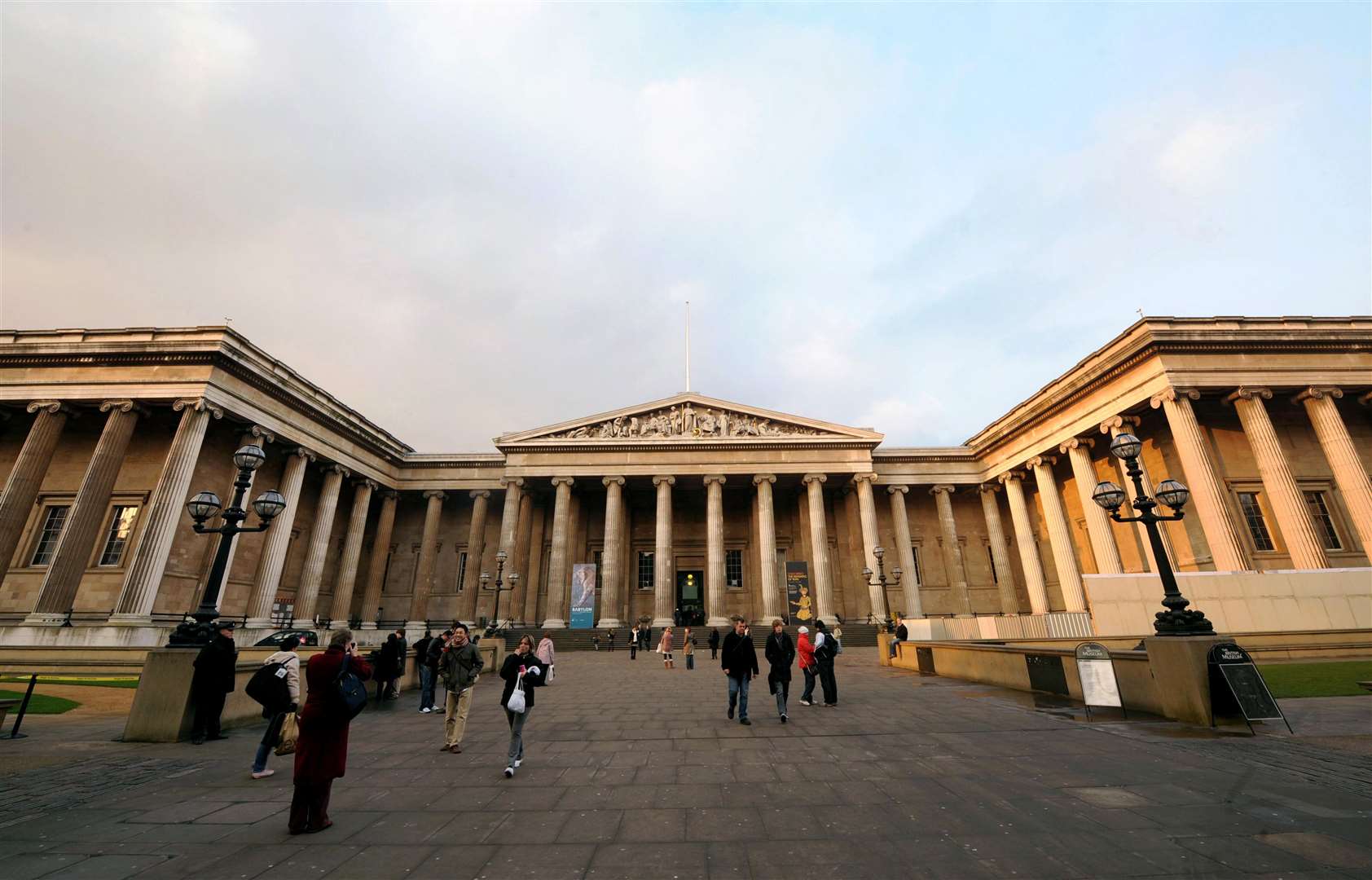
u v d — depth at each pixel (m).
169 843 6.50
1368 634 23.03
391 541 56.00
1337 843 5.97
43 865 5.88
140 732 12.01
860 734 11.87
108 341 34.91
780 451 49.88
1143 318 34.47
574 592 44.03
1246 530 34.84
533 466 49.44
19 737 12.50
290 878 5.59
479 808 7.63
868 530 48.34
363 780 9.06
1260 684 11.77
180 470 32.94
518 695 9.33
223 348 35.12
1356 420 37.62
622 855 6.06
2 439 38.59
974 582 54.59
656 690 19.94
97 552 36.06
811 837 6.47
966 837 6.36
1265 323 34.22
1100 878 5.31
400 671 18.75
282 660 9.62
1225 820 6.68
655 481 49.44
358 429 47.50
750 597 54.16
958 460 54.34
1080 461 40.78
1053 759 9.58
